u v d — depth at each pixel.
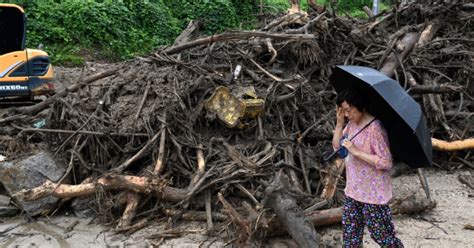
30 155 5.75
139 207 5.00
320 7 8.50
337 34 7.36
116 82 6.07
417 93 6.27
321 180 5.28
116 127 5.47
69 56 15.52
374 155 3.42
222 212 4.75
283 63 6.77
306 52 6.71
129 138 5.44
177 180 5.27
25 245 4.46
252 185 5.02
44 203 5.08
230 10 21.05
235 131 5.56
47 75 8.87
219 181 4.89
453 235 4.54
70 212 5.25
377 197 3.49
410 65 7.30
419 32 7.49
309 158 5.47
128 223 4.78
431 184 5.96
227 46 6.73
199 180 4.87
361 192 3.54
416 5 8.67
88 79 6.42
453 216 4.98
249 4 22.45
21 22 8.92
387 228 3.56
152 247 4.40
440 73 7.30
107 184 4.83
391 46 6.97
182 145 5.34
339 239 4.42
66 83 11.64
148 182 4.78
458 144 6.23
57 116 5.93
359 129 3.51
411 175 6.32
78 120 5.70
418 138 3.33
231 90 5.68
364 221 3.68
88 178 5.19
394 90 3.44
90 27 16.84
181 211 4.86
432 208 5.08
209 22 20.19
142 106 5.59
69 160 5.57
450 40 8.02
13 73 8.45
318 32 7.03
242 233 4.27
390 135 3.50
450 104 7.04
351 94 3.47
